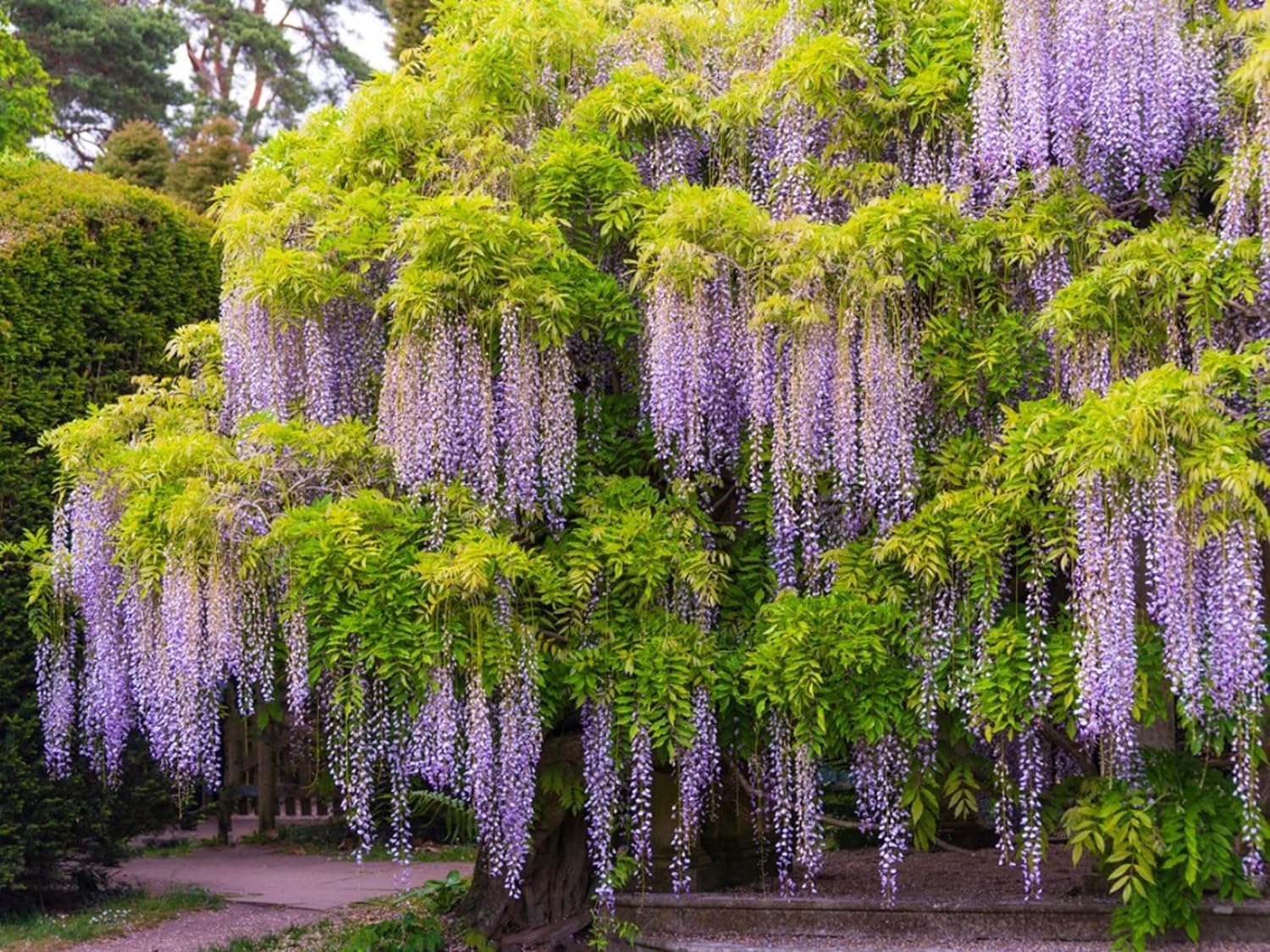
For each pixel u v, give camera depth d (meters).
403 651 5.92
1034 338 6.32
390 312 6.99
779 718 6.43
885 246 5.96
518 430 6.18
